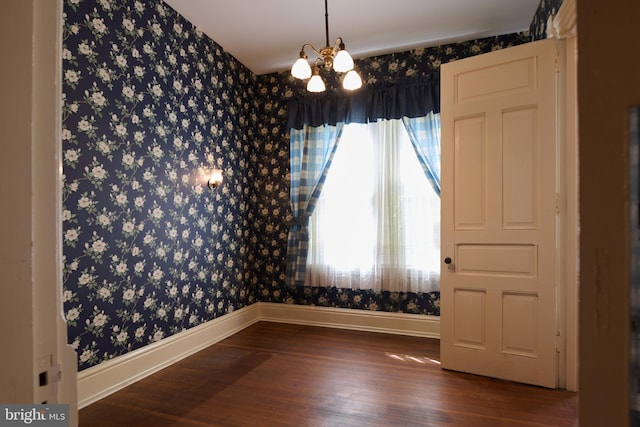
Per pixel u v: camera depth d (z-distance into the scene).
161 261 2.82
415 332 3.55
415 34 3.38
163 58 2.86
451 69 2.71
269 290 4.16
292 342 3.36
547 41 2.38
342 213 3.77
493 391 2.33
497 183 2.54
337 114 3.82
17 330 0.42
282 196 4.14
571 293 2.34
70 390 0.49
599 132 0.39
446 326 2.70
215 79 3.51
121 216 2.47
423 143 3.48
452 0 2.87
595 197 0.40
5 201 0.42
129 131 2.54
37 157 0.44
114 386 2.38
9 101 0.42
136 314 2.58
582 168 0.40
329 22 3.17
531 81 2.43
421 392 2.32
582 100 0.40
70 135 2.14
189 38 3.16
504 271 2.51
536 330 2.41
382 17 3.10
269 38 3.45
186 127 3.10
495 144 2.54
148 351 2.65
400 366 2.76
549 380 2.36
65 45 2.12
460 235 2.66
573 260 2.33
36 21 0.44
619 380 0.39
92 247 2.27
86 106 2.24
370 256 3.67
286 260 4.07
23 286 0.42
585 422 0.40
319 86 2.55
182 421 2.01
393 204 3.56
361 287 3.67
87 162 2.24
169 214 2.90
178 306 2.99
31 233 0.43
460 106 2.67
